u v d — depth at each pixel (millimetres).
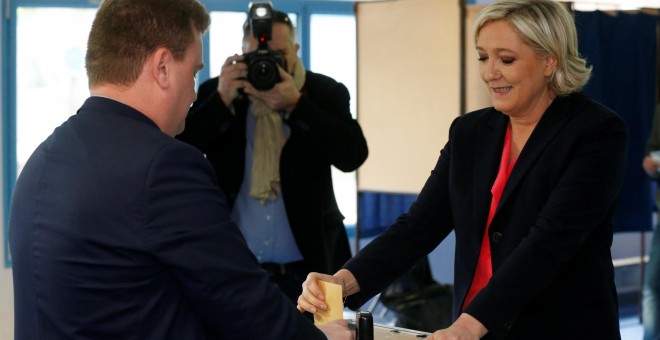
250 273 1266
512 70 1683
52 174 1271
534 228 1636
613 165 1671
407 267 1864
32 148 4090
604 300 1703
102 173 1231
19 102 4051
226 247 1247
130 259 1217
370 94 4262
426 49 4035
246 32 2773
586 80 1755
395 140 4195
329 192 2725
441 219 1886
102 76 1298
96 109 1294
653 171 4254
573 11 4242
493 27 1691
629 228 4691
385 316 4578
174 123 1341
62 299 1240
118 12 1290
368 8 4219
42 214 1266
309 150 2662
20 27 4023
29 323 1284
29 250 1278
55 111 4121
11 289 4047
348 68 4645
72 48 4117
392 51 4152
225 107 2639
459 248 1798
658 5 5070
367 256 1831
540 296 1684
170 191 1221
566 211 1623
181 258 1213
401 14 4102
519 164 1720
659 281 4121
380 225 4566
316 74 2850
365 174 4344
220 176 2672
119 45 1282
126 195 1213
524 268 1593
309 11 4512
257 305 1260
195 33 1333
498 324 1566
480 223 1754
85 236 1220
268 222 2648
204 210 1238
